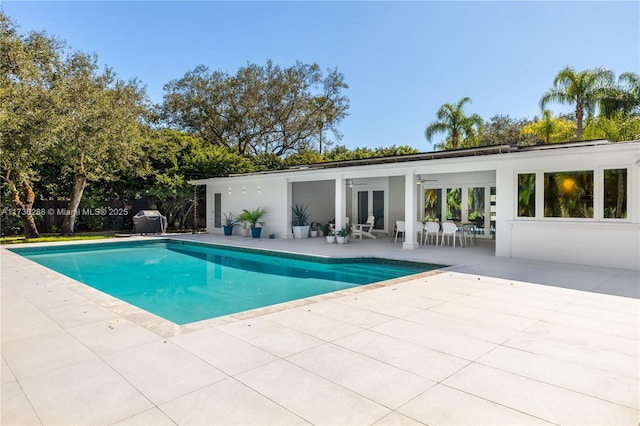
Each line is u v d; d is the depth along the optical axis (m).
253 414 2.50
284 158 28.47
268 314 4.66
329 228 15.62
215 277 8.98
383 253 10.59
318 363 3.27
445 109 21.92
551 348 3.60
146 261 11.34
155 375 3.06
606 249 8.14
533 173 9.15
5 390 2.85
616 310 4.83
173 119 26.75
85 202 17.39
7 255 10.51
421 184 15.25
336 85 28.55
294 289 7.73
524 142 26.03
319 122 28.64
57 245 12.96
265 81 27.12
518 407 2.57
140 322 4.45
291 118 27.97
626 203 7.90
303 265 10.26
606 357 3.39
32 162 13.05
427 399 2.68
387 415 2.47
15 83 12.24
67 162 14.56
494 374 3.06
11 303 5.38
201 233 18.14
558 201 8.80
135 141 16.03
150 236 16.14
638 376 3.03
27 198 14.66
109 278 8.96
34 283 6.79
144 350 3.58
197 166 19.19
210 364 3.26
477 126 21.88
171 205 19.05
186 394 2.76
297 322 4.35
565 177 8.69
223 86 26.53
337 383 2.91
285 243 13.34
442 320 4.42
